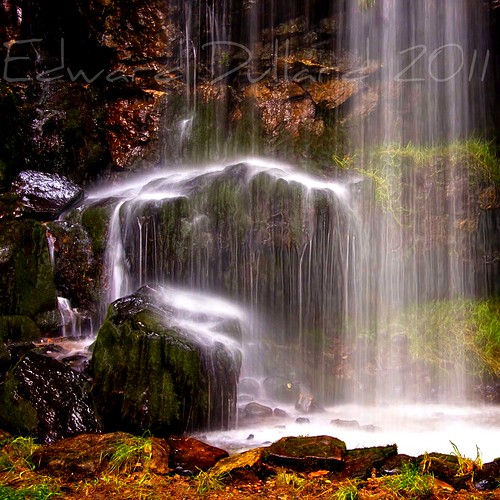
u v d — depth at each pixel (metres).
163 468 5.00
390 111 10.02
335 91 9.97
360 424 6.66
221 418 6.28
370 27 9.92
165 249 7.85
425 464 4.95
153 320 6.27
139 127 10.13
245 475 4.86
